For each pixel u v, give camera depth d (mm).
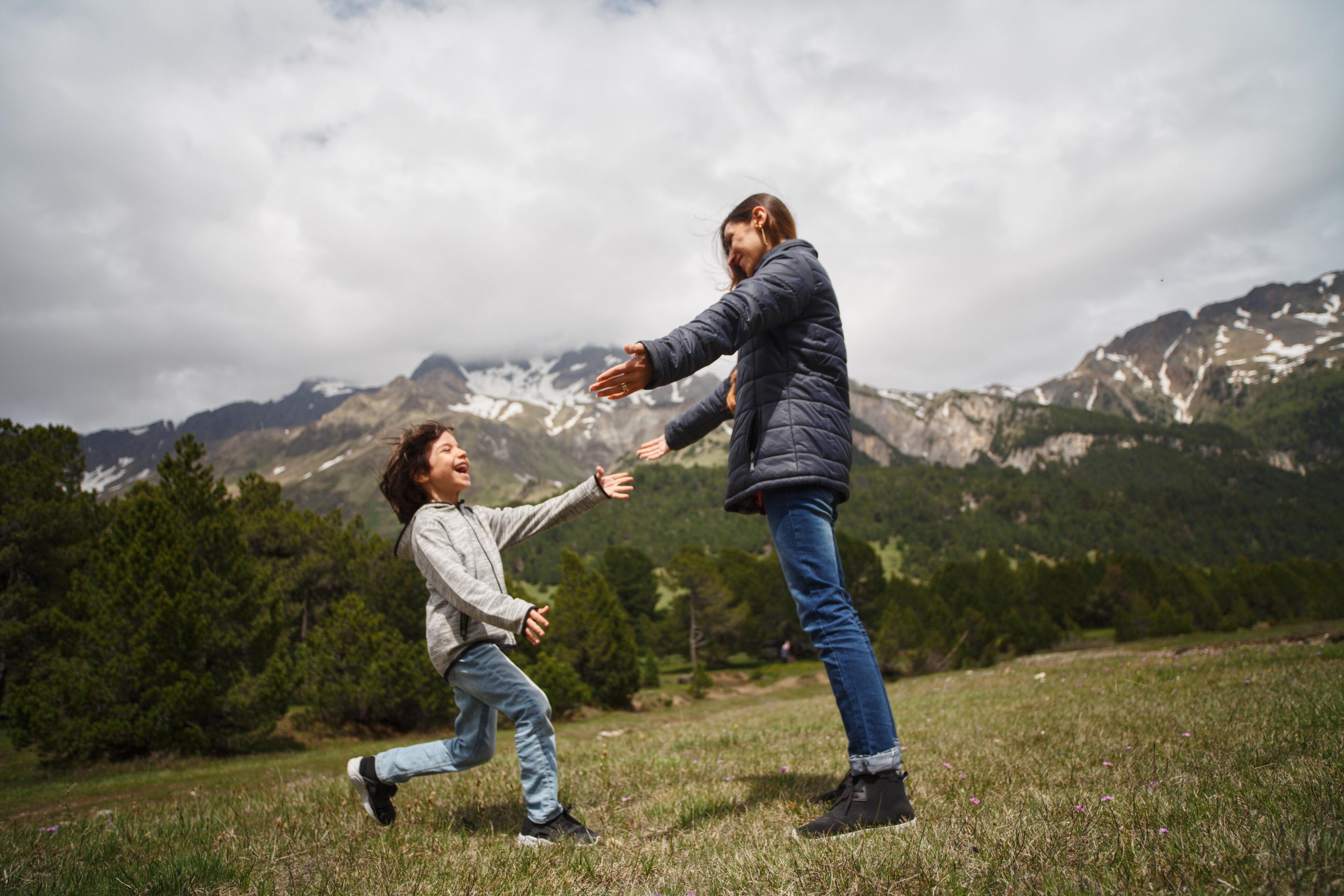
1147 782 2682
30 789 11516
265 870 2521
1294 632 19312
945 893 1772
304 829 3268
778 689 46250
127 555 15844
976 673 21672
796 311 2855
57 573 23844
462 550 3094
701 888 2029
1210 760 2924
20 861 2688
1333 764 2469
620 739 9266
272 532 32750
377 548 31859
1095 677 9742
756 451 2920
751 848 2338
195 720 15977
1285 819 1918
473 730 3174
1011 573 71875
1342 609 68000
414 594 27656
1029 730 4824
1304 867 1591
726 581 65062
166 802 6066
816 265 2984
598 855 2521
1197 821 2068
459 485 3254
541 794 2961
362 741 21109
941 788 3207
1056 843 2047
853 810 2617
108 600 15750
